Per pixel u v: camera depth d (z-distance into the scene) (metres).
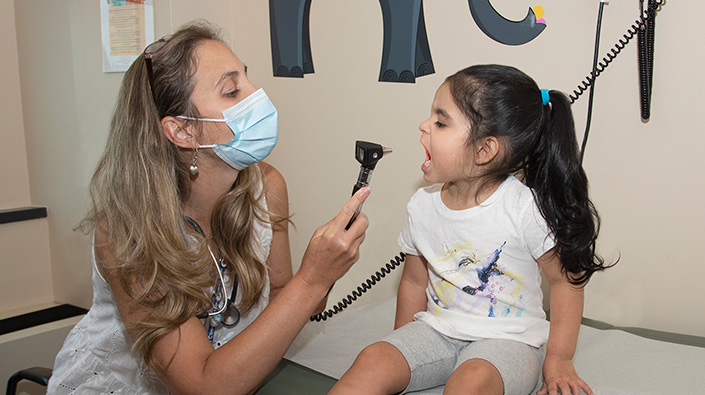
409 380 1.02
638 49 1.40
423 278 1.30
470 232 1.13
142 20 2.03
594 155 1.52
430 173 1.13
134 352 1.07
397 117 1.82
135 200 1.07
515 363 0.99
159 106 1.07
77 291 2.55
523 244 1.10
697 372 1.17
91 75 2.23
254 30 2.13
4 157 2.54
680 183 1.42
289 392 1.18
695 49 1.36
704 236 1.40
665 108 1.41
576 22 1.49
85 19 2.19
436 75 1.73
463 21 1.65
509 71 1.11
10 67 2.52
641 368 1.20
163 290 1.04
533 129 1.09
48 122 2.46
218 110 1.07
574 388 0.99
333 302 2.05
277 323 1.00
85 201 2.40
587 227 1.09
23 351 2.15
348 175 1.98
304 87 2.04
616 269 1.53
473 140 1.08
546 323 1.15
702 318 1.43
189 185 1.17
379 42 1.83
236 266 1.22
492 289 1.12
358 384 0.96
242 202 1.22
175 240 1.07
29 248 2.57
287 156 2.13
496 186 1.14
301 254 2.16
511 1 1.57
